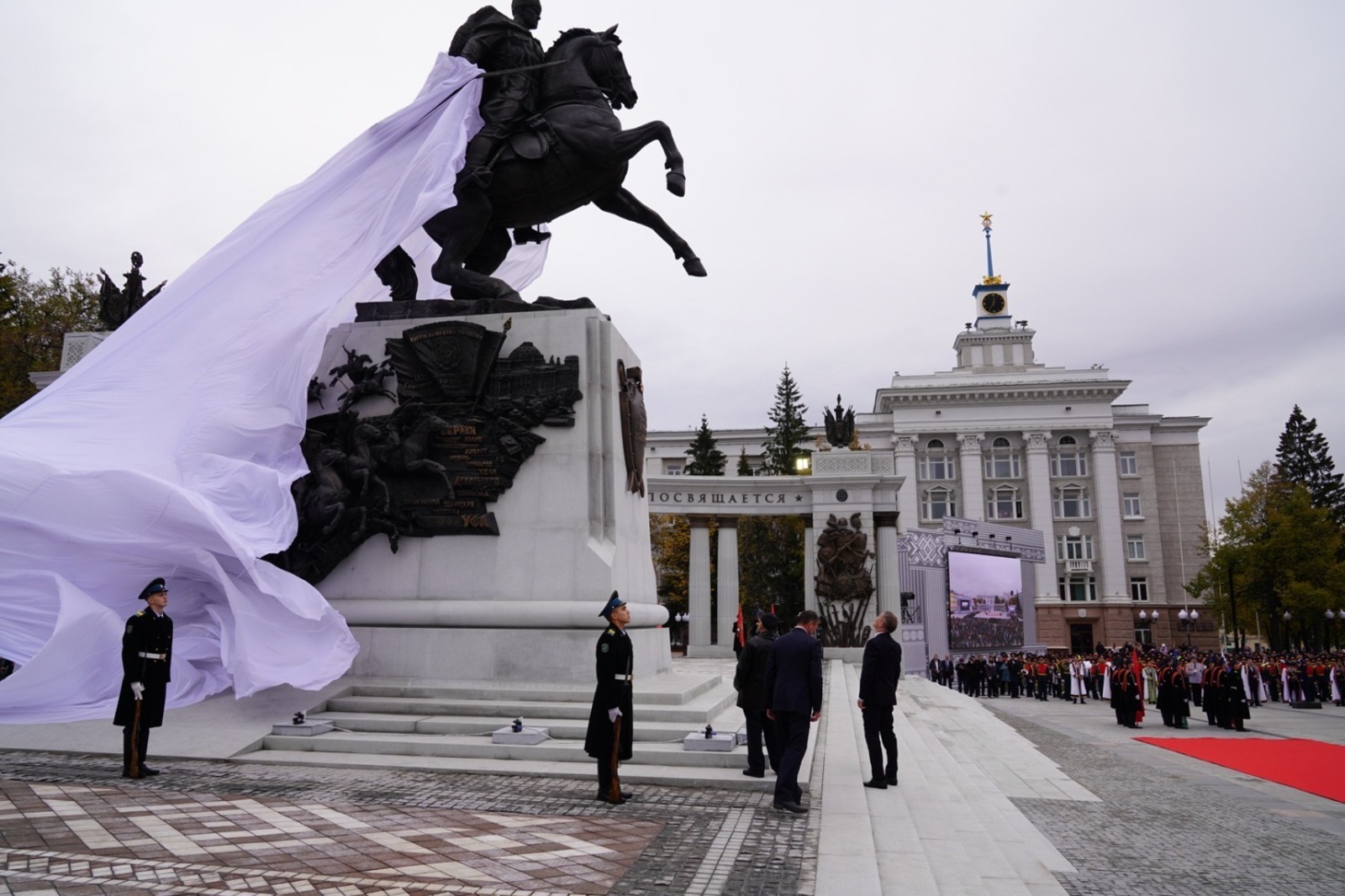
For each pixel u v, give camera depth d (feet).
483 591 42.63
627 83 48.93
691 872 19.84
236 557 37.58
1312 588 175.11
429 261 55.77
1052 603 237.25
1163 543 247.09
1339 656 129.18
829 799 27.73
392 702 38.09
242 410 41.50
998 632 139.03
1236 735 70.54
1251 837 30.53
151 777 29.58
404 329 45.91
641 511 49.65
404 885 18.02
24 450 37.50
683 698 38.52
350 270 43.68
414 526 43.52
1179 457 251.60
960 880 20.99
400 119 45.68
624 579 44.42
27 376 122.11
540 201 47.93
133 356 41.63
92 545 36.99
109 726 35.65
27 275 133.28
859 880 19.19
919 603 124.77
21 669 33.73
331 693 39.47
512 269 59.41
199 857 19.71
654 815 25.12
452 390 44.04
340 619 38.52
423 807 25.54
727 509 110.32
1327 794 41.01
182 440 40.42
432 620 41.83
